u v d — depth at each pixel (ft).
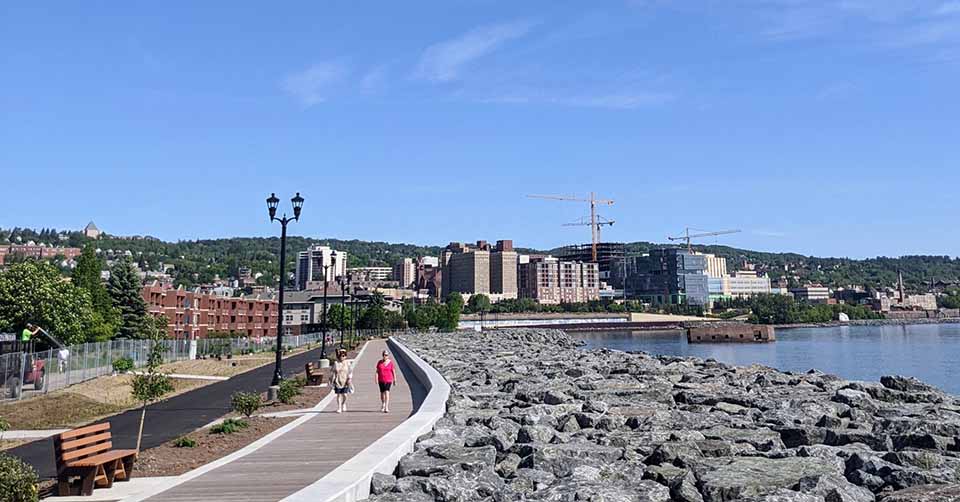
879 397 96.43
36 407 99.09
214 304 446.19
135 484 42.52
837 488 39.50
